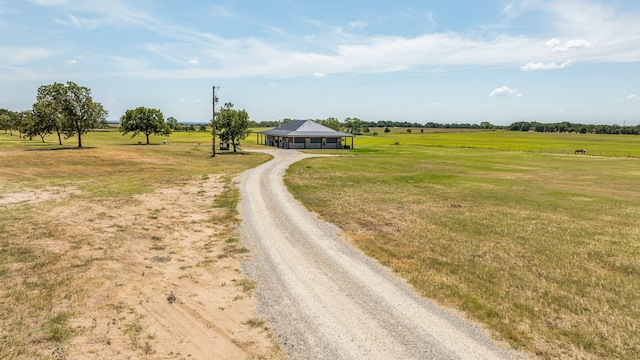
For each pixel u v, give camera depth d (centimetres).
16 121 8100
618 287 917
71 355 583
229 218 1516
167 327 685
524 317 745
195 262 1021
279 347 627
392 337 659
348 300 804
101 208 1597
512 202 2084
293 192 2164
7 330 640
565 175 3494
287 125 7600
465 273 982
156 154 4700
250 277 924
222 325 698
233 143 5328
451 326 700
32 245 1076
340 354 607
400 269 991
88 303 756
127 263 986
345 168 3547
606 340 665
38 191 1944
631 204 2095
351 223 1495
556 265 1071
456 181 2897
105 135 10300
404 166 3903
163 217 1506
